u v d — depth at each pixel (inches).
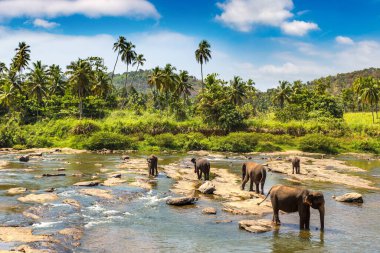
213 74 3351.4
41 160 1450.5
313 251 446.6
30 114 3024.1
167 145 2263.8
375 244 477.4
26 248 421.1
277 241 484.1
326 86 4188.0
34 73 2952.8
